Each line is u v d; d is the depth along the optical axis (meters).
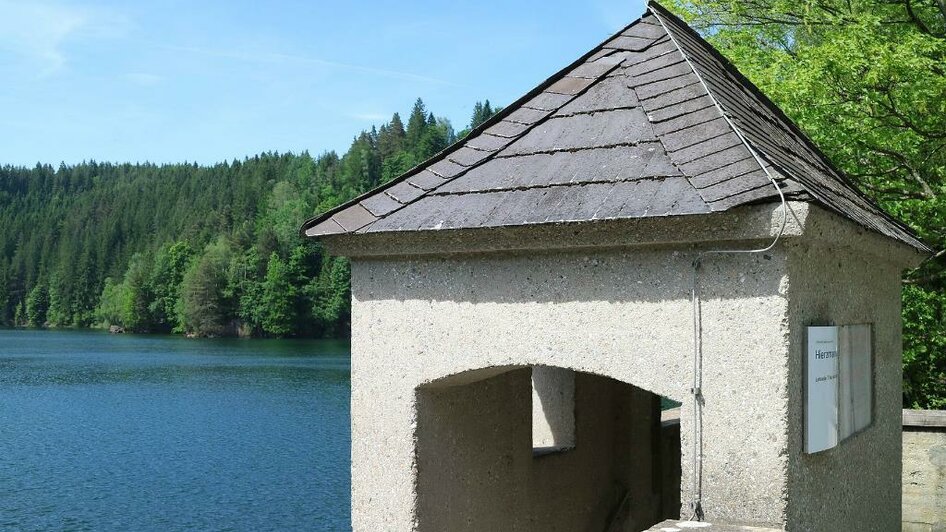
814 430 4.07
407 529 4.67
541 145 4.82
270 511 27.22
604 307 4.16
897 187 11.86
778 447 3.79
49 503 28.59
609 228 4.01
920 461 8.55
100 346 102.62
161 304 133.25
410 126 152.62
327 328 116.25
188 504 28.22
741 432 3.87
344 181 137.12
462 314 4.52
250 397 54.38
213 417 46.62
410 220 4.57
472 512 5.23
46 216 178.50
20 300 162.50
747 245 3.86
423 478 4.72
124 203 174.00
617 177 4.26
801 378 3.97
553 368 7.41
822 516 4.29
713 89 4.77
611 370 4.14
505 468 5.66
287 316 115.00
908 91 11.05
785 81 11.44
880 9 12.60
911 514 8.59
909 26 12.60
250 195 147.88
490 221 4.26
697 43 5.80
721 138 4.25
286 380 63.59
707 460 3.94
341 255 4.86
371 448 4.79
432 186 4.82
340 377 65.94
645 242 3.99
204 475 32.50
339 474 32.50
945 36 12.40
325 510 27.34
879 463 5.55
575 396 7.31
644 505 8.23
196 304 120.88
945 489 8.45
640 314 4.08
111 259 157.50
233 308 121.19
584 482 7.39
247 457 35.88
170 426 43.91
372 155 139.75
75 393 57.25
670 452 9.29
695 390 3.95
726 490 3.90
